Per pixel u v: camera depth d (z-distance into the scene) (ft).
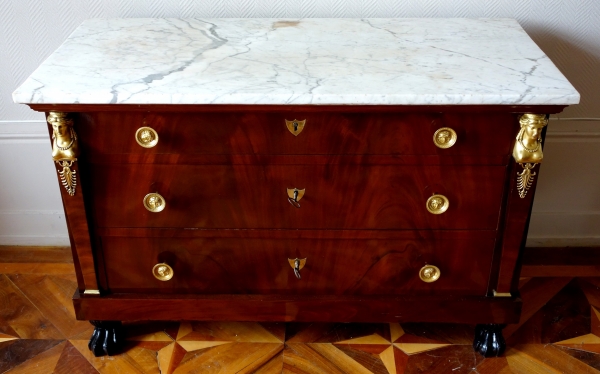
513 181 4.11
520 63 4.16
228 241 4.48
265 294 4.73
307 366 4.98
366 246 4.48
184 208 4.32
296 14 5.30
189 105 3.74
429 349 5.13
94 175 4.18
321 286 4.69
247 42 4.54
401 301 4.66
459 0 5.21
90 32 4.71
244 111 3.84
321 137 4.00
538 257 6.17
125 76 3.90
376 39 4.61
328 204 4.30
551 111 3.77
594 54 5.41
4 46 5.36
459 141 4.00
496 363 5.00
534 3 5.20
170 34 4.70
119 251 4.53
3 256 6.15
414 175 4.16
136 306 4.70
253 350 5.12
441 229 4.39
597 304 5.59
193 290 4.72
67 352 5.09
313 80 3.84
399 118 3.92
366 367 4.97
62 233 6.26
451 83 3.80
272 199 4.28
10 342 5.18
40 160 5.87
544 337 5.24
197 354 5.08
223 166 4.14
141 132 3.96
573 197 6.11
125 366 4.97
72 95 3.67
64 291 5.73
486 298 4.66
